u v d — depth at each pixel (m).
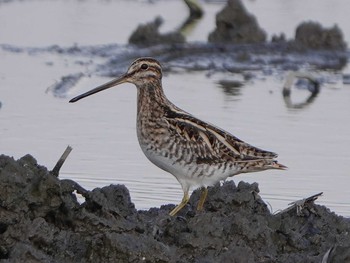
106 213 10.94
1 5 27.77
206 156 12.27
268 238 10.99
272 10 27.69
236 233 10.96
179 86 19.97
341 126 17.27
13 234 10.37
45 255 10.12
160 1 29.72
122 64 21.55
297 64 22.62
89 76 20.38
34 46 22.83
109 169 14.47
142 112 12.64
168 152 12.34
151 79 12.80
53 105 18.05
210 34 23.78
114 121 17.12
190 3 27.09
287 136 16.52
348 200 13.51
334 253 10.37
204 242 10.75
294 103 18.95
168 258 10.17
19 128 16.44
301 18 26.48
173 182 14.00
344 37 24.52
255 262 10.52
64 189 10.89
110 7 28.28
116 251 10.12
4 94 18.66
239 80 20.89
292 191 13.83
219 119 17.41
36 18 26.05
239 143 12.48
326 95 19.81
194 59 22.55
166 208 12.44
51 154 15.05
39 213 10.67
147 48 22.91
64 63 21.36
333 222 11.73
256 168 12.52
